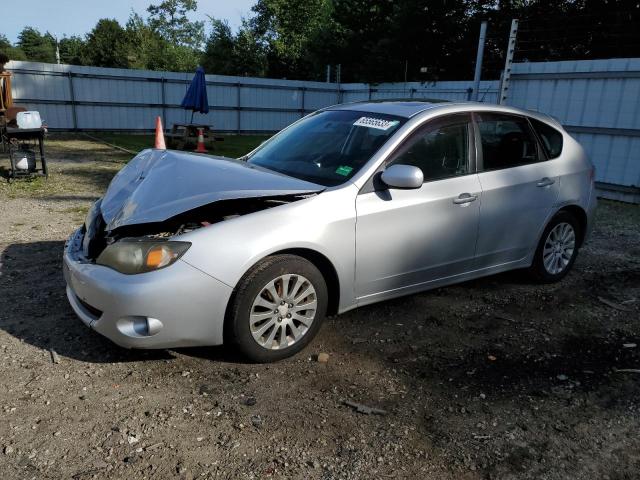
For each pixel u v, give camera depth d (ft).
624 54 56.85
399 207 11.53
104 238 10.85
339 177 11.52
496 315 13.41
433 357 11.09
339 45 112.57
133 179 12.27
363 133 12.57
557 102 35.99
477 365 10.83
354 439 8.30
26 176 30.89
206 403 9.05
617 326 13.14
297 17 140.87
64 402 8.91
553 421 9.02
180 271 9.23
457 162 12.94
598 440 8.57
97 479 7.22
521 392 9.89
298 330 10.70
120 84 71.97
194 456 7.75
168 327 9.34
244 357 10.28
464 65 86.58
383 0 104.17
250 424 8.54
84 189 28.60
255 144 62.49
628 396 9.91
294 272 10.27
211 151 52.47
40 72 66.85
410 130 12.17
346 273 11.03
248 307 9.86
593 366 11.02
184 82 76.18
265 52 144.87
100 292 9.35
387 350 11.28
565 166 15.30
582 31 61.93
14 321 11.81
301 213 10.36
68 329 11.53
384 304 13.76
